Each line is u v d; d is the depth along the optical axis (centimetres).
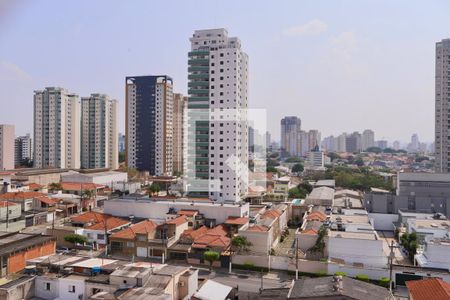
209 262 7812
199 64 14662
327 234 7994
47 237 7550
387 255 8556
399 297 6244
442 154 18100
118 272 5250
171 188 16762
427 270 6650
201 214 9950
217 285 5938
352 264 7212
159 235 8500
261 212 11100
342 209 11331
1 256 6322
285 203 12744
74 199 12756
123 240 8319
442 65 18075
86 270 5512
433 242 7338
